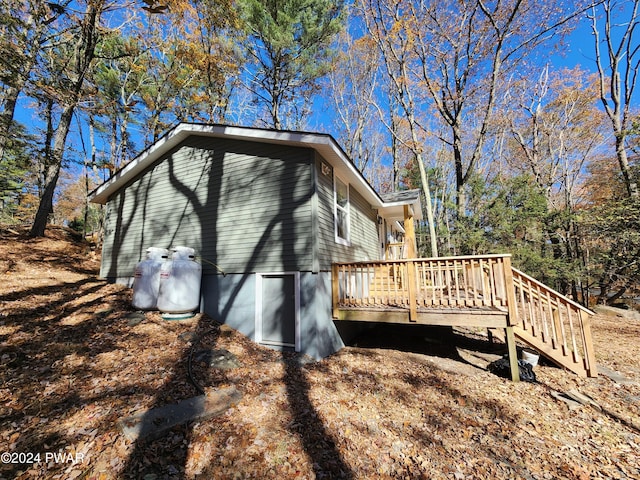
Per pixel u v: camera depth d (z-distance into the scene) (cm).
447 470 277
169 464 269
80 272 904
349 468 278
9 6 688
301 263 605
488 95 1564
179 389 389
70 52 1067
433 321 550
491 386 462
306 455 293
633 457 296
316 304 583
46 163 1037
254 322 641
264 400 395
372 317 600
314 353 574
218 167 737
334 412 373
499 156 2075
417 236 2336
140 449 280
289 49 1380
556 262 1251
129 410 332
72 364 416
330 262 667
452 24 1391
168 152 829
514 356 490
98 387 373
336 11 1395
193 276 676
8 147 980
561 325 522
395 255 1694
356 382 470
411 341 752
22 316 523
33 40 748
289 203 633
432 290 569
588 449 309
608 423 358
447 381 478
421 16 1357
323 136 585
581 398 414
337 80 2055
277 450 297
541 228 1355
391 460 290
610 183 1234
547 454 300
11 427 290
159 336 555
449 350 667
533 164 1764
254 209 674
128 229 877
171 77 1428
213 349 532
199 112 1630
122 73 1611
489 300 538
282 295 631
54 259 948
